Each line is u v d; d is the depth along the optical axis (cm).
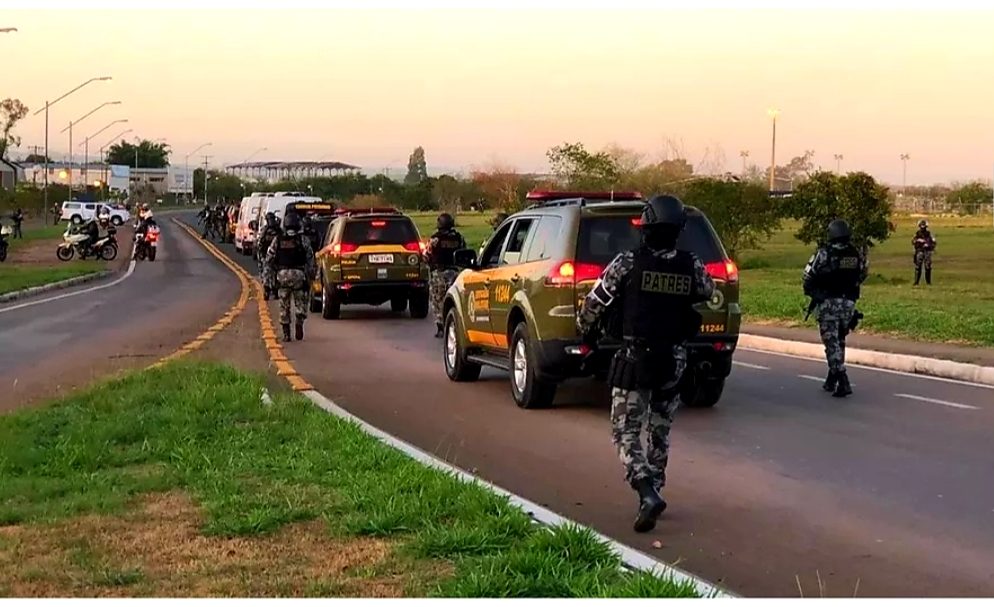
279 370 1506
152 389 1152
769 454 971
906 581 621
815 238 3381
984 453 973
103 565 602
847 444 1015
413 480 761
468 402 1262
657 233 727
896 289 2767
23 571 592
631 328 725
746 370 1538
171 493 758
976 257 4266
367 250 2328
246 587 568
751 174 5881
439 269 1981
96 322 2227
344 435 938
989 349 1619
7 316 2359
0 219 7075
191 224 9562
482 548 621
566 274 1130
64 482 782
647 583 542
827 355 1305
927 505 795
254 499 726
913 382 1416
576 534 624
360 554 623
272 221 2367
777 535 718
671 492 834
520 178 6531
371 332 2091
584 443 1024
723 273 1145
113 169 15238
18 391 1306
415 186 9950
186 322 2236
